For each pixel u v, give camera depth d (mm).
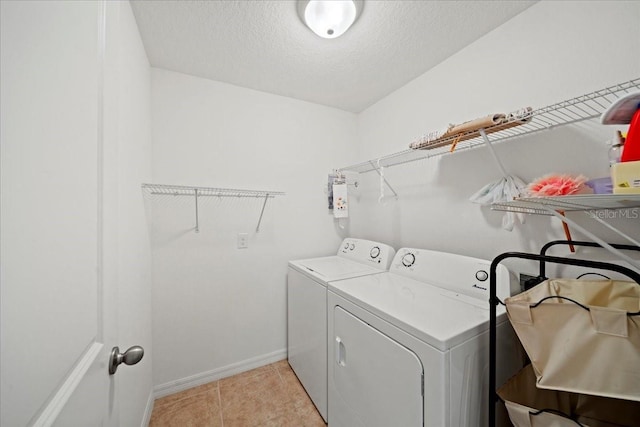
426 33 1383
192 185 1758
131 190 1137
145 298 1414
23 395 335
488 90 1382
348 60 1623
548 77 1145
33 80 379
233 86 1910
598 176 1012
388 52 1543
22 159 354
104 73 617
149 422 1429
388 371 974
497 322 983
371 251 1891
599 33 1000
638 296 809
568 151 1094
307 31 1362
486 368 916
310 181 2229
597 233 1017
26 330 349
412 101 1865
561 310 708
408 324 903
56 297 418
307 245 2211
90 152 544
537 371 744
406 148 1916
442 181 1653
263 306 2006
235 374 1880
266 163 2031
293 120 2154
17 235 339
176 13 1226
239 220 1916
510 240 1298
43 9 405
